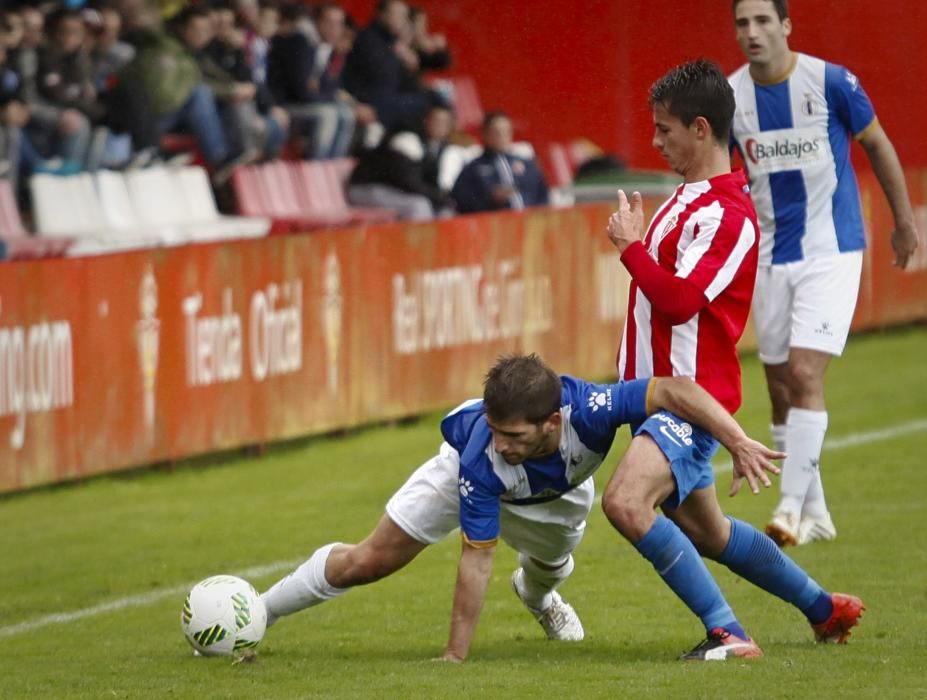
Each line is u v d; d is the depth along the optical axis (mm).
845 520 29703
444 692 16875
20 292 33562
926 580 24156
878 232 58906
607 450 18547
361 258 41469
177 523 31641
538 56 64375
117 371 35781
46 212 44375
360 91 54312
